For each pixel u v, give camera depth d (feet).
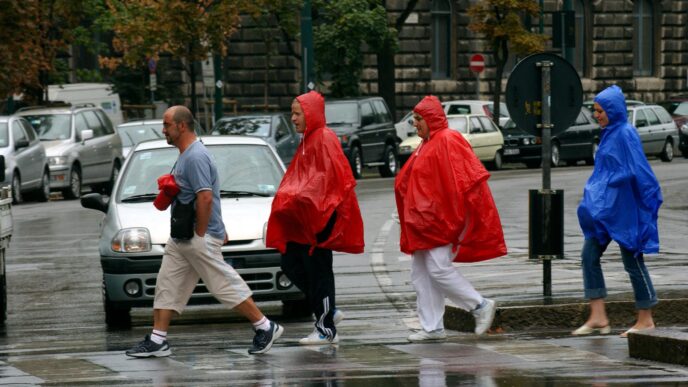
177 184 45.65
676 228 102.22
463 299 48.44
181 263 46.01
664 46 286.46
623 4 278.87
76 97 208.13
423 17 252.62
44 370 43.06
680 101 243.81
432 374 40.01
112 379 40.83
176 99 228.84
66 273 79.66
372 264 80.64
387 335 51.70
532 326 51.72
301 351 46.32
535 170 193.47
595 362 42.45
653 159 241.35
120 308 57.47
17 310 64.64
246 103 240.73
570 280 69.72
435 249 48.06
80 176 157.69
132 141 176.45
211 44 181.37
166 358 45.42
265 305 66.18
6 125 145.28
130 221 57.77
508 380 38.55
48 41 181.37
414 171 48.16
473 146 193.77
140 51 182.60
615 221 47.93
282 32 224.33
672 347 41.91
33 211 131.64
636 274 48.29
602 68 278.67
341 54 199.52
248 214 58.08
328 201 46.73
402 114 253.85
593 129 209.36
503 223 105.81
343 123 180.65
